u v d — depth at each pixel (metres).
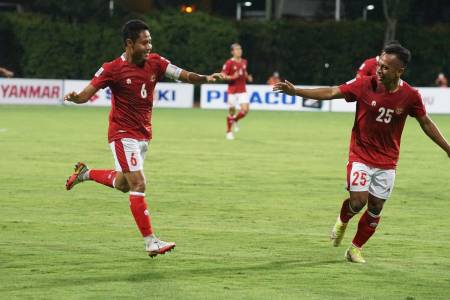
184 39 72.56
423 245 14.16
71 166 24.86
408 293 10.86
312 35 73.69
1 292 10.60
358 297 10.62
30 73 72.00
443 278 11.73
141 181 12.63
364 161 12.50
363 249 13.80
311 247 13.87
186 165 25.67
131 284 11.10
